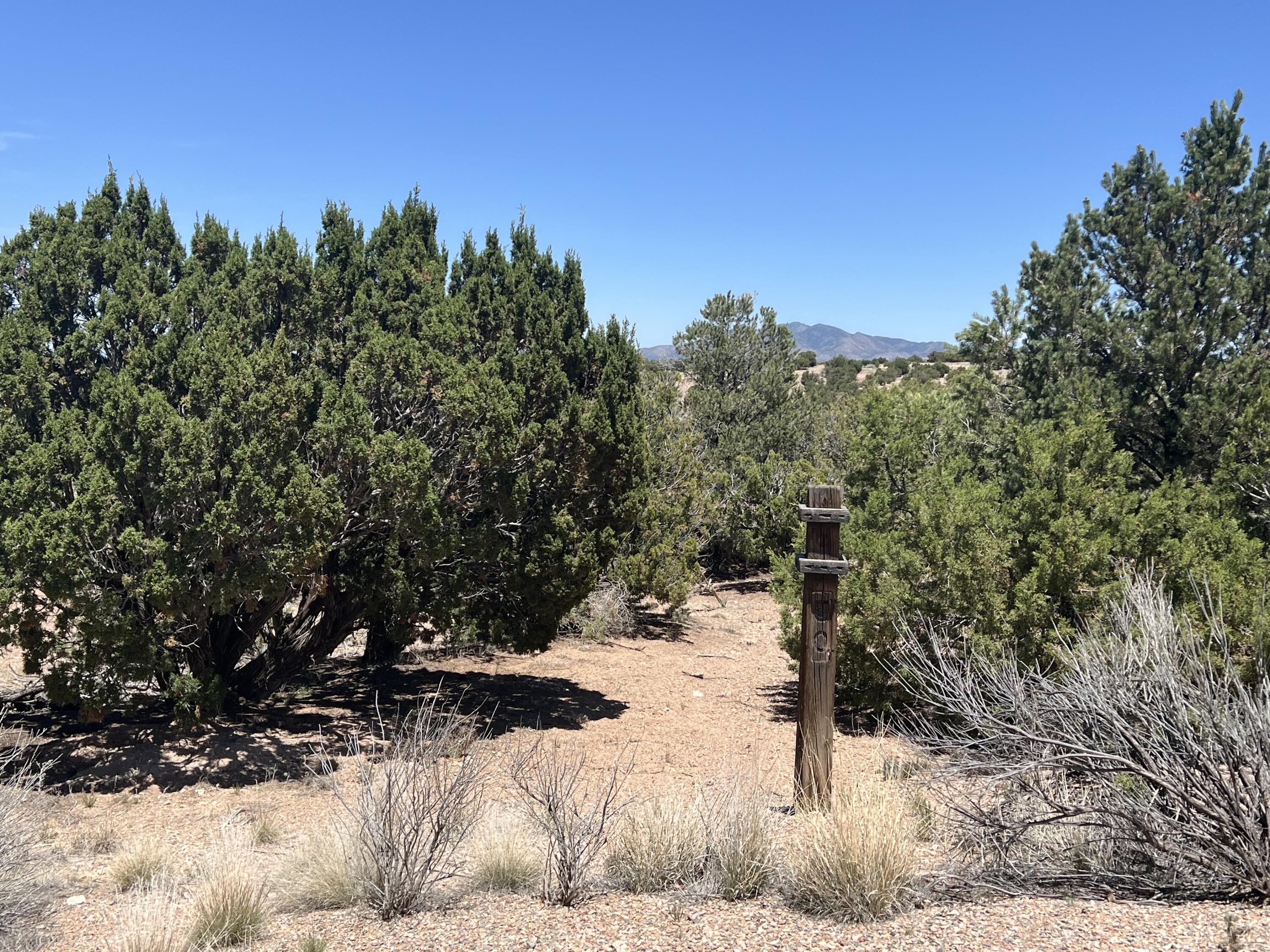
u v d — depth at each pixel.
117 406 8.55
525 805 6.45
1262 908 3.97
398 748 5.84
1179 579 9.42
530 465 11.26
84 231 10.03
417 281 11.46
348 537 10.42
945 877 4.65
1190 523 10.45
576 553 11.38
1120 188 16.33
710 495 21.75
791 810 7.18
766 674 15.24
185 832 7.55
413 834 5.02
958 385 17.36
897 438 13.10
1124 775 4.80
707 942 3.99
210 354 9.19
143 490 8.75
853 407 25.81
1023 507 10.82
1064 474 10.92
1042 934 3.72
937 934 3.84
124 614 8.61
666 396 22.05
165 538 8.80
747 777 6.48
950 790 5.52
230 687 11.16
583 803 6.35
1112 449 11.95
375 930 4.60
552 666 15.21
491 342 11.63
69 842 7.23
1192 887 4.29
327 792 8.64
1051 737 4.72
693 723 11.84
